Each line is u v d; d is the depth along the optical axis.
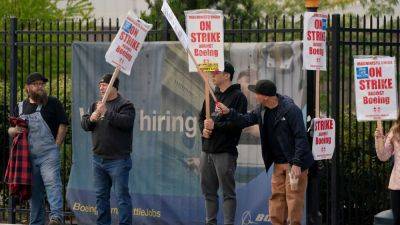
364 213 29.44
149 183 29.14
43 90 27.91
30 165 27.95
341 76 30.50
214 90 26.72
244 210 28.00
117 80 27.23
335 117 27.27
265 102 24.72
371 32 28.03
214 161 26.16
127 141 27.17
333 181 27.38
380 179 29.17
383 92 24.66
